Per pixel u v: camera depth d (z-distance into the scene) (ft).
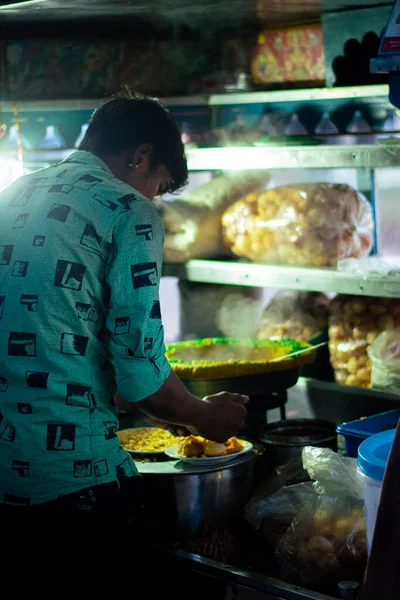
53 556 5.21
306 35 8.64
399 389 7.77
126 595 5.50
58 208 5.18
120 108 5.57
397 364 7.75
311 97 8.48
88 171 5.38
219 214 9.29
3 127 8.41
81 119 10.39
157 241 5.24
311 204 8.41
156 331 5.18
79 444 5.12
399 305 8.21
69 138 10.46
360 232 8.56
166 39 9.30
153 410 5.46
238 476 6.55
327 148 7.64
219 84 9.27
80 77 9.46
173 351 8.44
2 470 5.16
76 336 5.09
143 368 5.17
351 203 8.45
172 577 6.27
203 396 7.39
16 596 5.39
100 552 5.25
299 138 8.49
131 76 9.41
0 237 5.30
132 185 5.65
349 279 7.72
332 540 5.78
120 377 5.23
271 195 8.79
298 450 6.92
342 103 8.95
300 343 8.20
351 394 8.14
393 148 7.20
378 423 6.81
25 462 5.08
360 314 8.38
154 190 5.79
